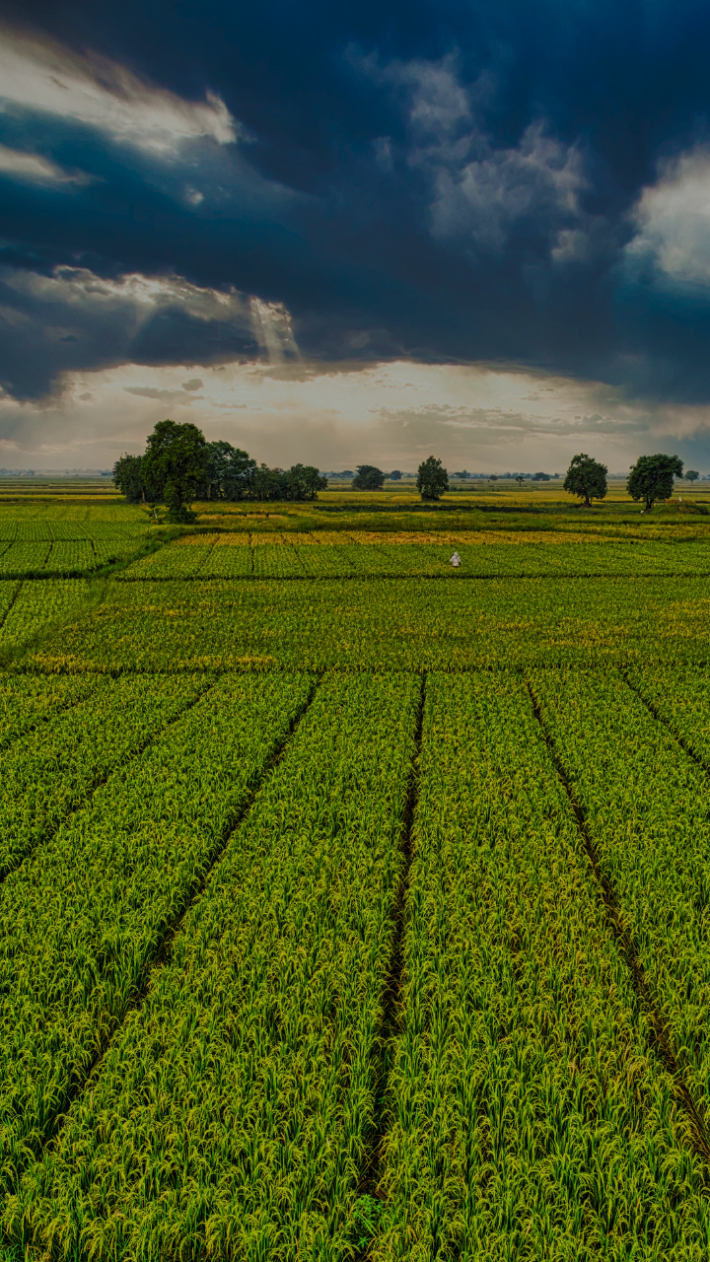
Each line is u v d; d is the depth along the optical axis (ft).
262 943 37.35
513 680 92.43
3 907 41.83
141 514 396.78
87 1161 25.85
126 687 90.48
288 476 601.62
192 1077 28.89
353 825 50.93
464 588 165.27
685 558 217.97
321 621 129.39
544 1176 24.39
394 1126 26.84
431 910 40.68
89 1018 32.37
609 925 40.37
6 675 97.30
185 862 45.70
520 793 55.16
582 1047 30.50
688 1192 24.41
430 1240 22.93
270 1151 25.49
